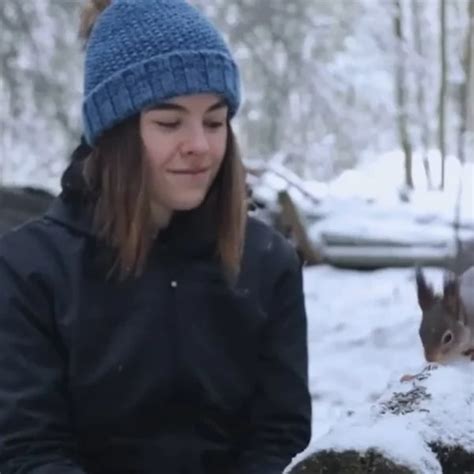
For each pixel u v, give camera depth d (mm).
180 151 3205
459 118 30328
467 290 2855
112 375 3217
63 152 26344
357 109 29281
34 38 24188
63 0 24281
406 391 2412
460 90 30641
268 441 3410
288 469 2160
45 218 3330
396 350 12070
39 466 3104
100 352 3230
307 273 15461
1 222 12984
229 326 3363
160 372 3246
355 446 2102
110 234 3230
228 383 3361
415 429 2207
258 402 3445
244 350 3393
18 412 3141
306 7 28484
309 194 17719
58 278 3240
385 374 11273
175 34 3230
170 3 3295
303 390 3469
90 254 3260
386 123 29438
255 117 30406
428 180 27500
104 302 3240
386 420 2258
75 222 3293
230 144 3379
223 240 3350
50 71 24453
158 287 3273
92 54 3305
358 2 28984
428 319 2814
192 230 3330
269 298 3465
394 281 14828
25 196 13484
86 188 3303
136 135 3232
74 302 3225
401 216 17109
